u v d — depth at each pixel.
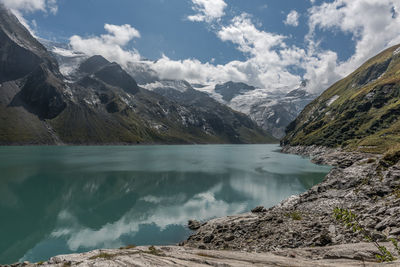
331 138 161.75
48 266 15.30
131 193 67.56
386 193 34.34
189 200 60.84
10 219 48.44
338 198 40.31
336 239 22.86
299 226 30.03
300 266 12.57
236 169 110.44
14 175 88.94
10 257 34.19
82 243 38.12
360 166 51.44
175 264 13.32
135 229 42.97
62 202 59.19
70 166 114.50
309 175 93.44
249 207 55.09
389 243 16.11
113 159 150.88
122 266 13.21
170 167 116.69
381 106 163.50
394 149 42.53
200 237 34.22
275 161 145.62
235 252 16.73
